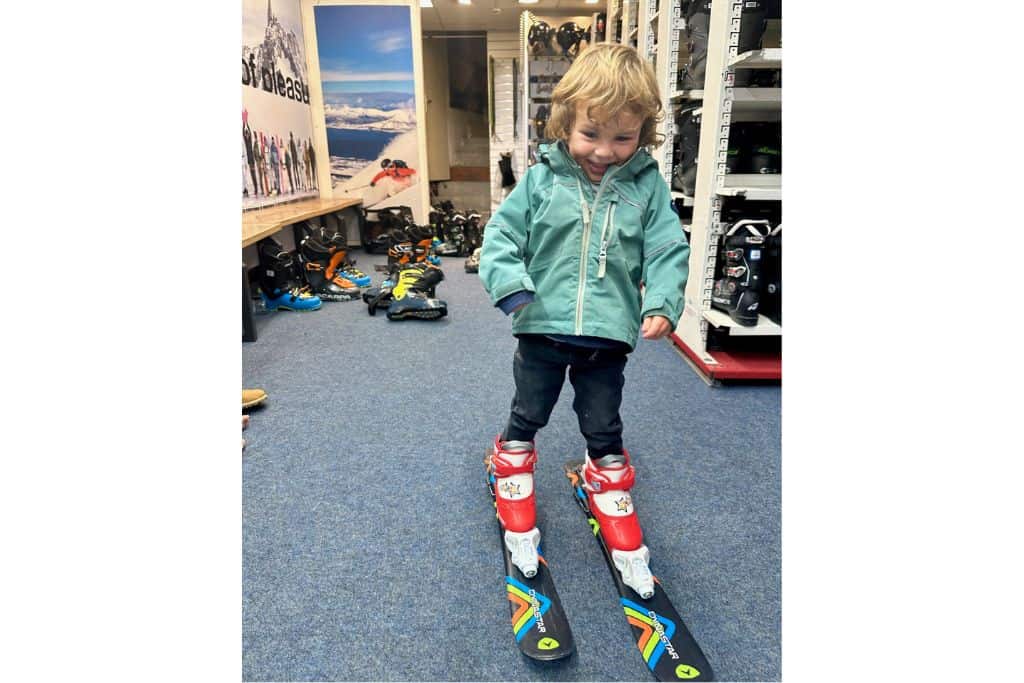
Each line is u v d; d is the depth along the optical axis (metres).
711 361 2.13
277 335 2.69
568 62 4.95
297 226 4.13
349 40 4.84
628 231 1.04
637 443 1.65
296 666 0.94
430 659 0.96
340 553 1.20
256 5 3.80
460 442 1.65
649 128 1.04
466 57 6.30
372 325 2.86
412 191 5.28
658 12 2.87
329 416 1.81
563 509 1.34
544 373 1.12
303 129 4.72
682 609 1.06
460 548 1.21
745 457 1.57
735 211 2.32
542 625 1.00
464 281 3.99
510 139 5.74
